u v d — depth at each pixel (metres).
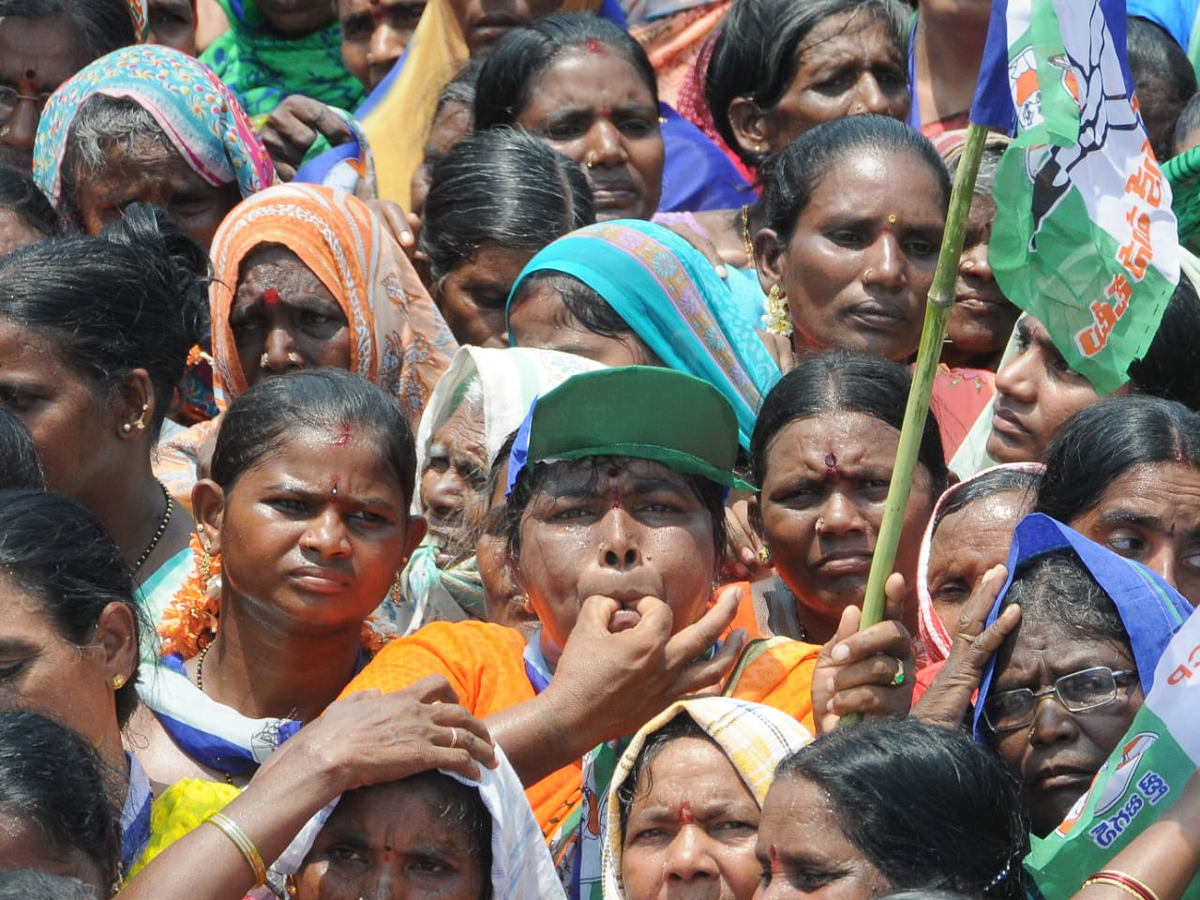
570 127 23.61
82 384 17.16
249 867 12.72
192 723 16.16
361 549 16.28
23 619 13.47
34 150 22.88
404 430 16.83
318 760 13.03
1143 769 12.63
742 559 18.42
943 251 13.41
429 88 27.41
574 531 15.45
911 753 11.92
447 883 13.23
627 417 15.43
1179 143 23.17
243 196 22.61
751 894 13.31
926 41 25.62
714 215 24.53
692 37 29.64
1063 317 13.71
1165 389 18.44
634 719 14.68
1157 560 15.18
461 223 21.44
